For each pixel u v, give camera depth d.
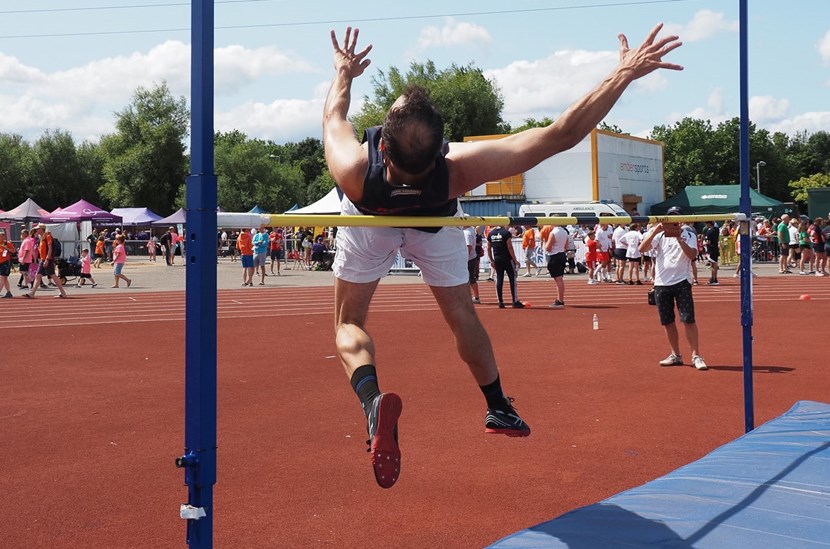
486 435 6.11
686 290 8.90
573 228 27.81
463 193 3.03
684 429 6.23
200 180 2.66
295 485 4.97
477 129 53.91
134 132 61.41
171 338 12.27
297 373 8.92
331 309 16.77
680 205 42.47
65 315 15.94
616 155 32.25
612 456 5.51
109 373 9.12
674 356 9.10
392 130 2.73
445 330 12.65
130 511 4.54
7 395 7.86
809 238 24.73
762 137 83.31
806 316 13.71
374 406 2.75
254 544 4.04
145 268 34.88
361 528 4.25
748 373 5.55
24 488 4.96
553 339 11.35
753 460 4.19
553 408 7.00
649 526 3.20
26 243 21.23
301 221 3.10
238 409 7.11
